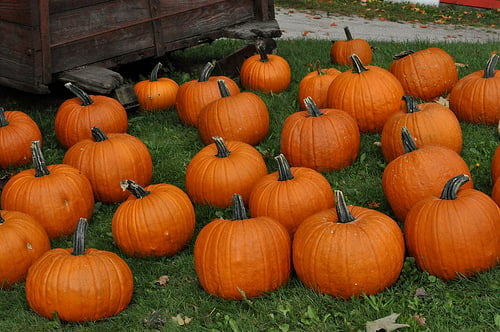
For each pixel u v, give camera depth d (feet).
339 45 16.89
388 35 24.36
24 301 10.78
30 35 14.21
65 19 14.51
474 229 10.35
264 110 13.51
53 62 14.52
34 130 13.47
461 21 27.84
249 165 12.00
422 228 10.50
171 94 14.99
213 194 11.94
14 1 14.21
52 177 11.72
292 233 11.23
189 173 12.16
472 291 10.32
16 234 10.97
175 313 10.48
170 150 13.69
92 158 12.28
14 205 11.61
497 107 13.17
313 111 12.59
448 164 11.28
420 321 10.01
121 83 14.65
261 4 16.94
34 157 11.72
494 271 10.43
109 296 10.42
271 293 10.49
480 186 11.94
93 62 14.98
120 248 11.37
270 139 13.70
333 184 12.30
